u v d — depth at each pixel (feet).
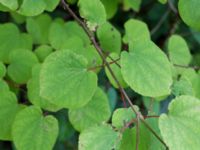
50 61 1.61
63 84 1.60
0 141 2.63
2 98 1.79
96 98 1.81
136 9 2.31
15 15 2.29
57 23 2.20
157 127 1.69
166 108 2.51
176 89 1.90
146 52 1.62
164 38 2.99
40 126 1.71
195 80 2.11
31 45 2.11
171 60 2.18
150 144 1.67
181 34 2.97
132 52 1.62
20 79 1.96
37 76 1.80
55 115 2.29
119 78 1.88
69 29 2.21
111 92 2.36
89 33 1.82
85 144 1.50
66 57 1.62
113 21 2.88
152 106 2.06
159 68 1.59
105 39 2.09
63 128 2.29
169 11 2.80
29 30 2.19
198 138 1.52
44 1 1.76
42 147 1.70
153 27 2.99
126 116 1.65
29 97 1.79
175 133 1.51
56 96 1.59
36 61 1.96
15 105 1.80
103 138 1.52
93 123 1.79
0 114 1.78
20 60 1.96
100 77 2.41
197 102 1.59
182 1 1.83
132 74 1.57
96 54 1.93
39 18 2.30
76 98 1.59
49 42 2.21
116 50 2.10
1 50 2.06
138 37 2.09
